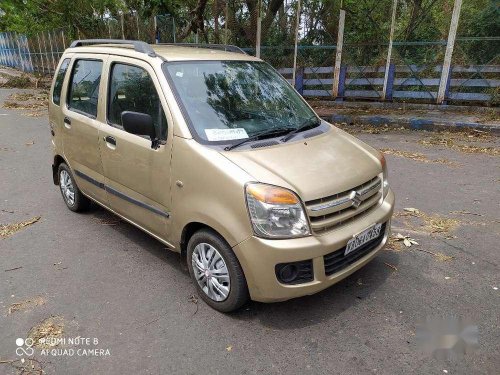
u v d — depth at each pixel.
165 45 4.42
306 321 3.08
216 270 3.08
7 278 3.66
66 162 4.70
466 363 2.68
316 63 11.40
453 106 10.01
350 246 2.96
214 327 3.03
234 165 2.89
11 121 10.80
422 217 4.71
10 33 24.83
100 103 3.97
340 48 10.80
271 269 2.75
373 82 10.83
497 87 9.65
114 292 3.45
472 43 9.84
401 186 5.64
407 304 3.25
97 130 3.97
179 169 3.14
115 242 4.29
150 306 3.27
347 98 11.20
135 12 14.13
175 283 3.57
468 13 10.10
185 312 3.20
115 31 15.09
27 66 23.27
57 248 4.17
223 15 12.07
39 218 4.86
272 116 3.62
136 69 3.62
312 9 11.19
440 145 7.69
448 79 9.95
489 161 6.69
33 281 3.62
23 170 6.64
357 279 3.57
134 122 3.19
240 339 2.91
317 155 3.16
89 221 4.78
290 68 11.68
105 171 4.00
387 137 8.41
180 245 3.36
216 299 3.14
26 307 3.27
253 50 12.03
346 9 10.80
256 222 2.74
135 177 3.60
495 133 8.30
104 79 3.94
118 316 3.16
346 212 2.98
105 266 3.84
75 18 15.17
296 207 2.74
